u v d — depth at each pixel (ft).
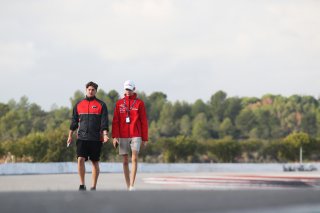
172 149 504.02
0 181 116.67
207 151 533.14
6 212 28.53
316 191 39.06
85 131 76.18
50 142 364.17
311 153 561.84
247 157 559.38
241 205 29.32
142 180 112.06
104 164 211.82
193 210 27.27
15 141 411.13
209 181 92.48
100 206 29.89
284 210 26.84
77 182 114.11
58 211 28.19
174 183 100.22
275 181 84.94
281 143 562.25
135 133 76.59
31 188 91.45
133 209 28.04
